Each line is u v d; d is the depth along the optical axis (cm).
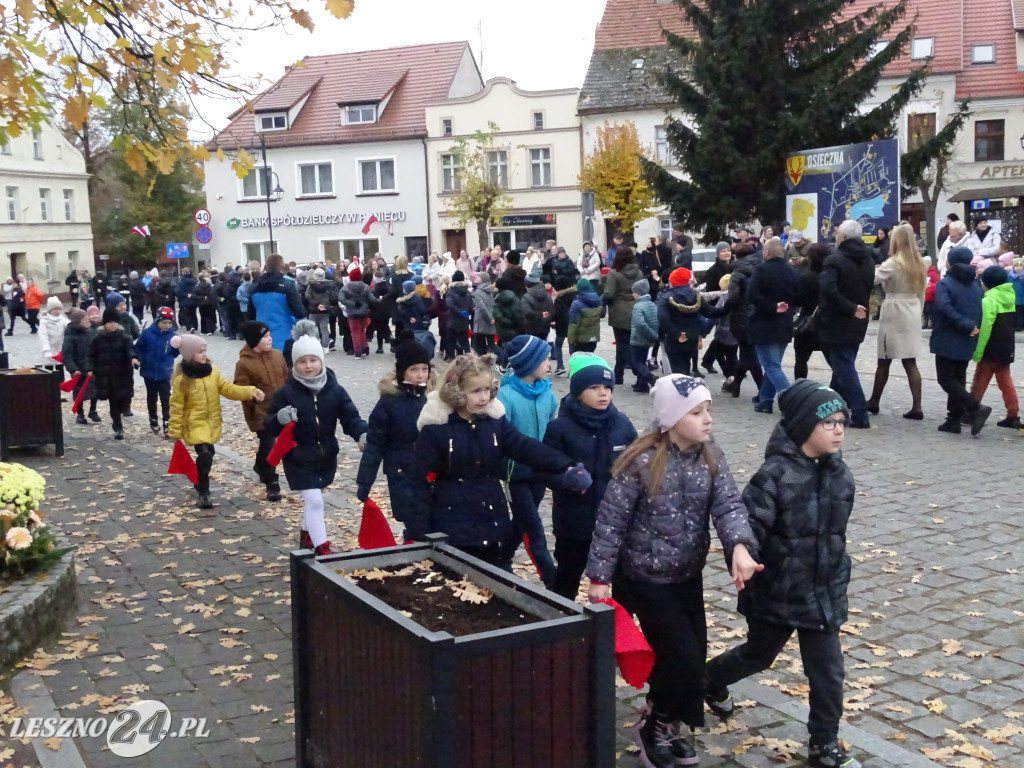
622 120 4434
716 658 441
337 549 735
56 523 837
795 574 401
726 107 2778
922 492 841
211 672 516
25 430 1138
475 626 322
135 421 1440
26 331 3603
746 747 427
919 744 433
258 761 424
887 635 553
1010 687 487
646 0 4762
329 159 4972
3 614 521
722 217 2841
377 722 319
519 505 524
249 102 775
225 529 806
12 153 5034
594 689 307
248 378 902
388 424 587
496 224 4578
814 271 1186
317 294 2184
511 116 4631
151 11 729
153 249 6275
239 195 5122
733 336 1358
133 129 755
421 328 1820
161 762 424
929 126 4034
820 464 401
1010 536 720
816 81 2748
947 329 1037
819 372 1555
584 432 488
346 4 625
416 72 5106
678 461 401
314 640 364
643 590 402
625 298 1452
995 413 1173
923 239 3688
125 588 659
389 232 4922
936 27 4203
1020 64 4075
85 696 487
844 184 2195
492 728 294
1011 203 3822
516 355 566
